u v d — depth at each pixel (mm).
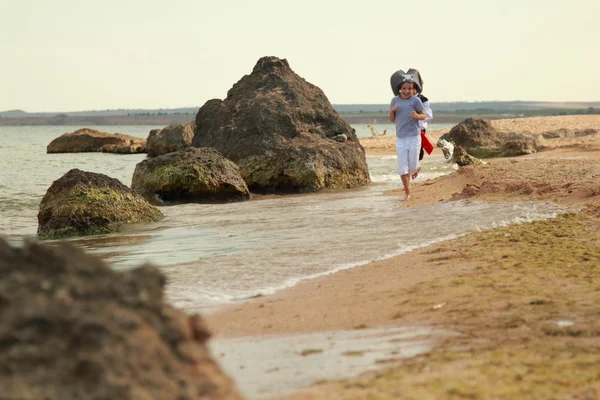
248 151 18750
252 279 6980
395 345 4316
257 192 18469
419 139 13164
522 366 3719
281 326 5062
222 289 6609
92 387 2283
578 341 4184
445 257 7227
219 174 16031
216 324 5266
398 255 7676
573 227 8320
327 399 3328
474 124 29656
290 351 4371
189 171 15852
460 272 6391
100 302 2500
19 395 2236
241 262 7859
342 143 19234
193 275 7289
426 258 7297
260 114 19312
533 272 6160
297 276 7012
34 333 2375
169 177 15859
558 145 29203
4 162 34531
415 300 5441
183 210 14273
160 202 15953
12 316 2396
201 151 16453
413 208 11453
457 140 29594
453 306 5148
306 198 15773
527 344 4156
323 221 10781
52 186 12391
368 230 9523
